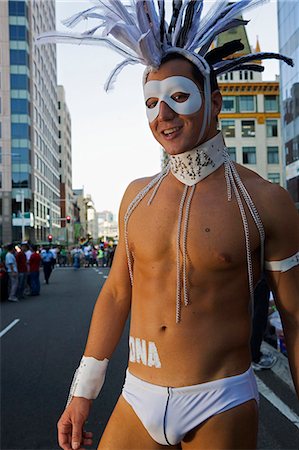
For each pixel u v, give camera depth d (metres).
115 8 1.77
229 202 1.64
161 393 1.61
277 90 47.00
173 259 1.66
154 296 1.68
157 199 1.75
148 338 1.67
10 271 13.56
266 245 1.66
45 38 1.87
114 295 1.91
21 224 57.34
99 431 3.83
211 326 1.60
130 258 1.82
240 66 1.99
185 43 1.79
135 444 1.67
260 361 5.38
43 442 3.64
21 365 6.02
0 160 58.31
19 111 58.69
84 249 39.53
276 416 4.15
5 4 58.38
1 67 58.38
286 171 31.69
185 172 1.72
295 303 1.66
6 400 4.62
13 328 8.94
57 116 92.88
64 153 98.62
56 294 15.48
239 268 1.62
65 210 96.56
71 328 8.80
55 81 90.50
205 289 1.61
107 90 1.92
